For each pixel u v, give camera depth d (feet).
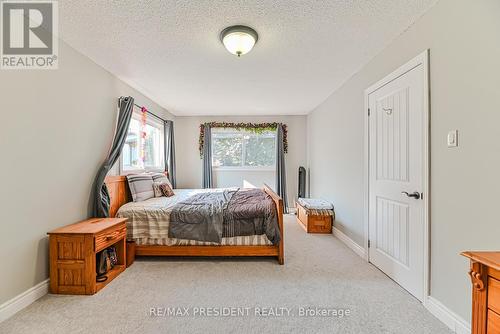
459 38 4.97
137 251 8.74
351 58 8.39
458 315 5.01
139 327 5.14
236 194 11.83
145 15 5.93
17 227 5.74
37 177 6.28
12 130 5.62
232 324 5.24
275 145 18.04
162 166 15.52
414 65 6.25
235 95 12.84
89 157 8.36
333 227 12.36
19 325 5.18
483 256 3.17
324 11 5.79
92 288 6.42
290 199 17.93
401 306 5.91
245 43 6.66
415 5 5.60
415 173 6.27
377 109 8.07
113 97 9.79
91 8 5.65
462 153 4.92
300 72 9.68
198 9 5.70
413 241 6.35
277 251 8.64
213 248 8.66
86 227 6.92
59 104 7.00
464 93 4.86
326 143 13.58
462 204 4.93
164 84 11.03
